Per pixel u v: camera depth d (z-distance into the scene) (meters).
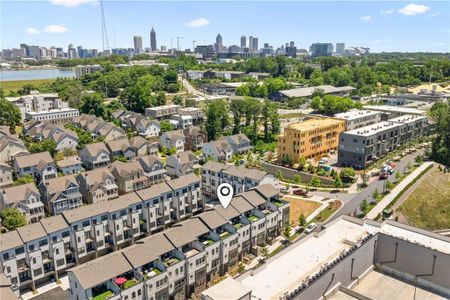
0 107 163.12
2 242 62.25
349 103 195.62
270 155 135.50
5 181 104.06
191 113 180.12
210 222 69.06
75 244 70.25
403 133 142.75
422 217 92.00
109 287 54.91
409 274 61.09
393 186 105.94
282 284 51.22
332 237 63.97
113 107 197.25
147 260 58.25
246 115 162.50
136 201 79.81
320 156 136.25
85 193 95.31
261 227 77.31
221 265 69.00
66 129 144.12
